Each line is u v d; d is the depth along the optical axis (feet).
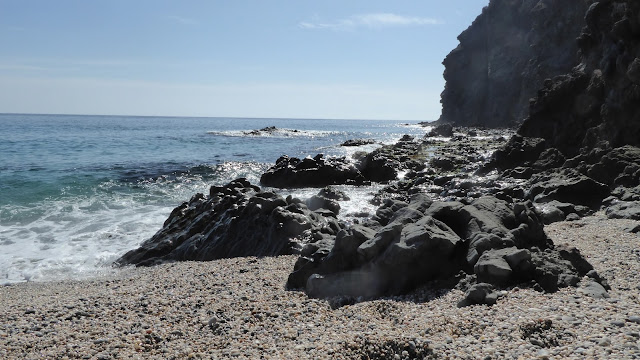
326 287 33.35
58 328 29.40
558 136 96.37
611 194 61.46
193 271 43.45
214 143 228.84
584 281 29.55
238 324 28.37
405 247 32.14
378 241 33.94
